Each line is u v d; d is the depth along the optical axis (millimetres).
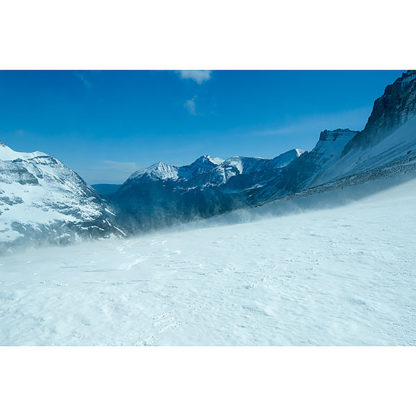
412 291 6855
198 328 6367
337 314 6355
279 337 5777
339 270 8641
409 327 5664
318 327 5973
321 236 13148
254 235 16078
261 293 7754
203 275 9703
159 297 8164
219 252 12883
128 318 7094
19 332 6898
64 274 11445
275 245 12805
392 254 9188
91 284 9812
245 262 10672
